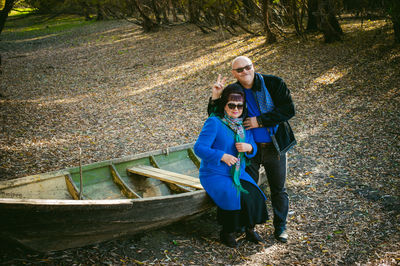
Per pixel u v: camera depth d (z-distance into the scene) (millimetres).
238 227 3660
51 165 5773
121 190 4508
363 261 3430
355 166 5590
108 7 25891
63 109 9484
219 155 3488
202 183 3729
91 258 3373
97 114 9000
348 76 9648
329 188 5031
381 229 3951
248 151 3553
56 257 3316
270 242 3873
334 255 3574
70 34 26234
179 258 3539
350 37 12711
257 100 3557
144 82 12055
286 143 3658
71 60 16969
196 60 13805
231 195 3561
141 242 3760
